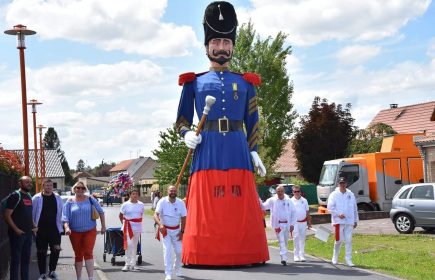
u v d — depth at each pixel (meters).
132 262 14.51
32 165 67.81
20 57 19.95
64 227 11.41
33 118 32.59
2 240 13.31
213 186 14.77
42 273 12.38
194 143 14.80
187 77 15.49
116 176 21.66
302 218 15.43
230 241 14.45
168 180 49.53
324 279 12.15
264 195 46.69
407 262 15.43
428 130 48.72
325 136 46.47
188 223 14.91
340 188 14.54
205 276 13.03
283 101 47.88
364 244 19.31
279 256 17.05
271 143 47.56
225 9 15.47
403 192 22.48
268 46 47.72
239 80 15.45
